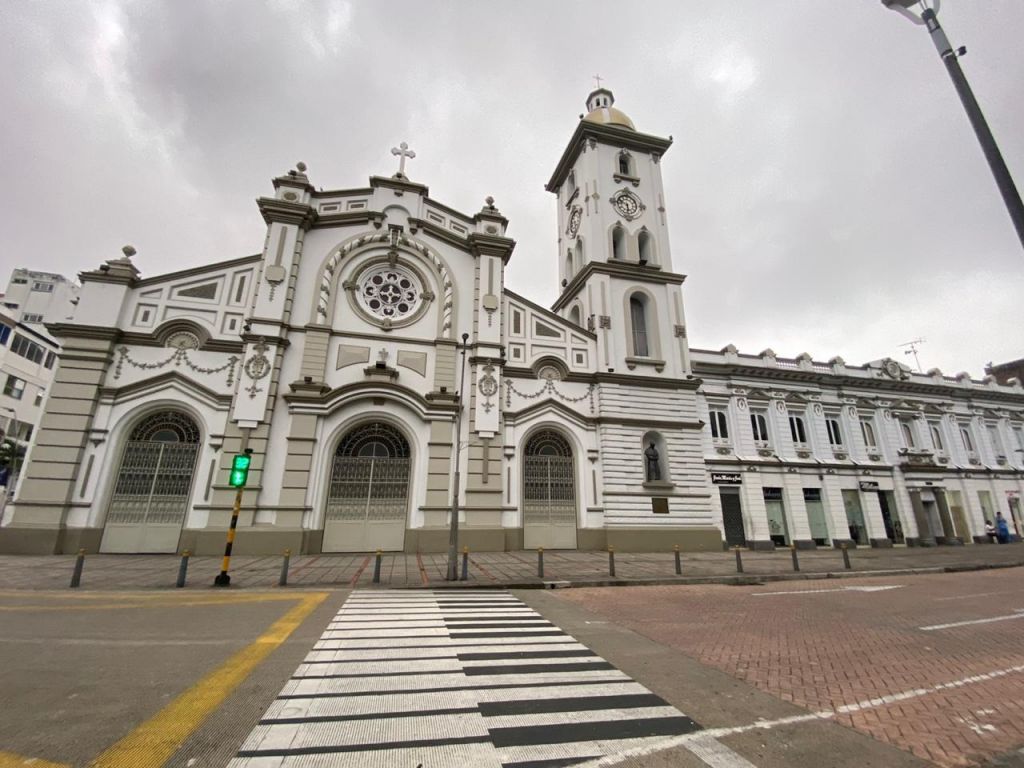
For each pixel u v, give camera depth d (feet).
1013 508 104.47
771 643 24.62
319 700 16.51
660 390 75.15
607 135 89.15
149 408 56.65
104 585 36.42
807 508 86.33
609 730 14.61
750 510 81.10
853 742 14.14
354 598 34.32
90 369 55.52
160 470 55.67
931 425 104.22
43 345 127.24
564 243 97.66
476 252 72.84
